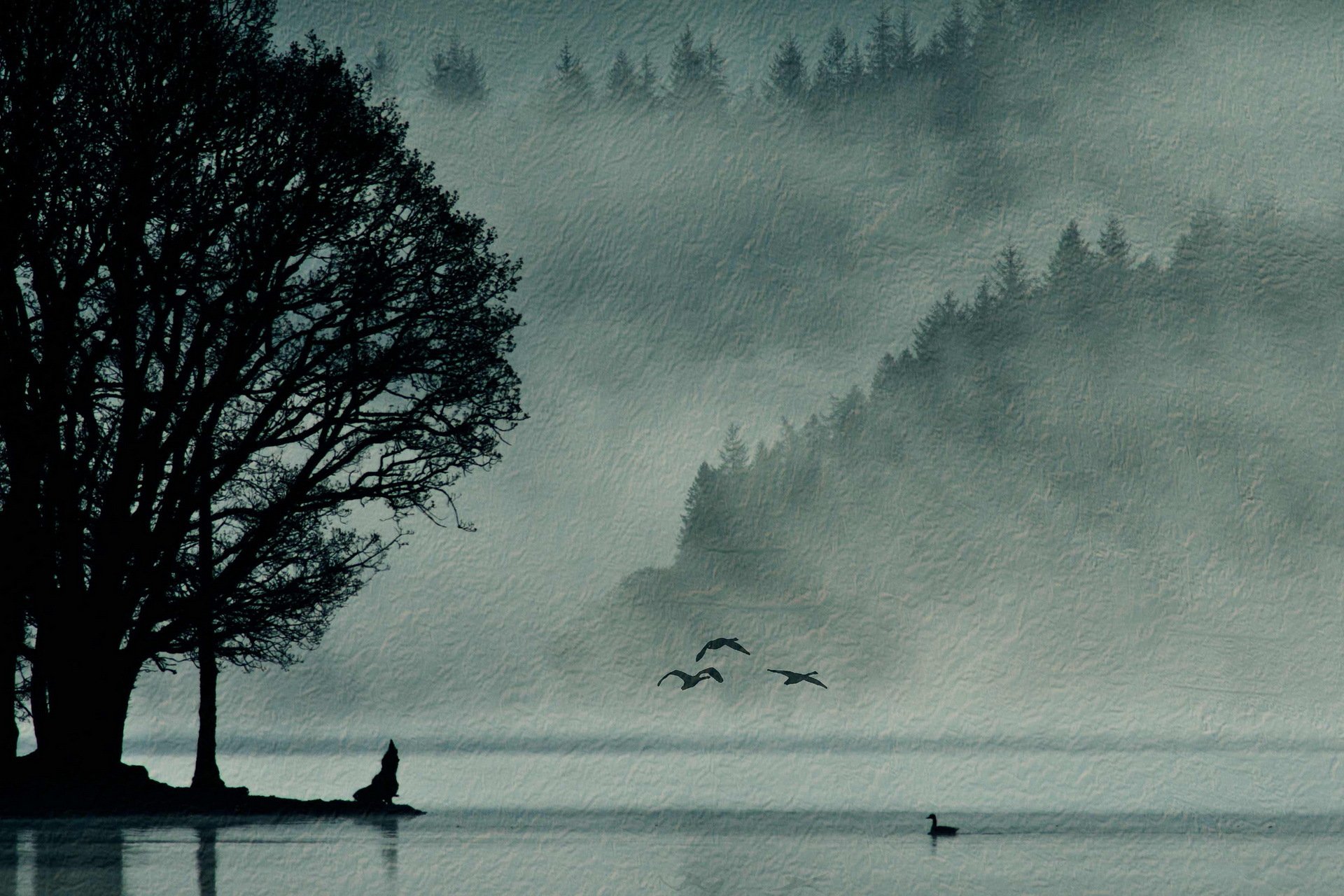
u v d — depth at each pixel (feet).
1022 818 49.26
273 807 58.08
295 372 71.20
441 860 31.09
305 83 70.28
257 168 68.95
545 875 27.35
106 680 65.41
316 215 69.51
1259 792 64.08
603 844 36.86
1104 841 38.50
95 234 65.41
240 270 68.64
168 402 67.51
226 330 70.23
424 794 69.10
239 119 68.18
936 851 34.40
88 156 64.34
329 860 31.17
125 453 66.74
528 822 48.67
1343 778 71.92
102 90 64.54
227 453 70.54
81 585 66.64
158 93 65.57
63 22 62.90
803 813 52.34
